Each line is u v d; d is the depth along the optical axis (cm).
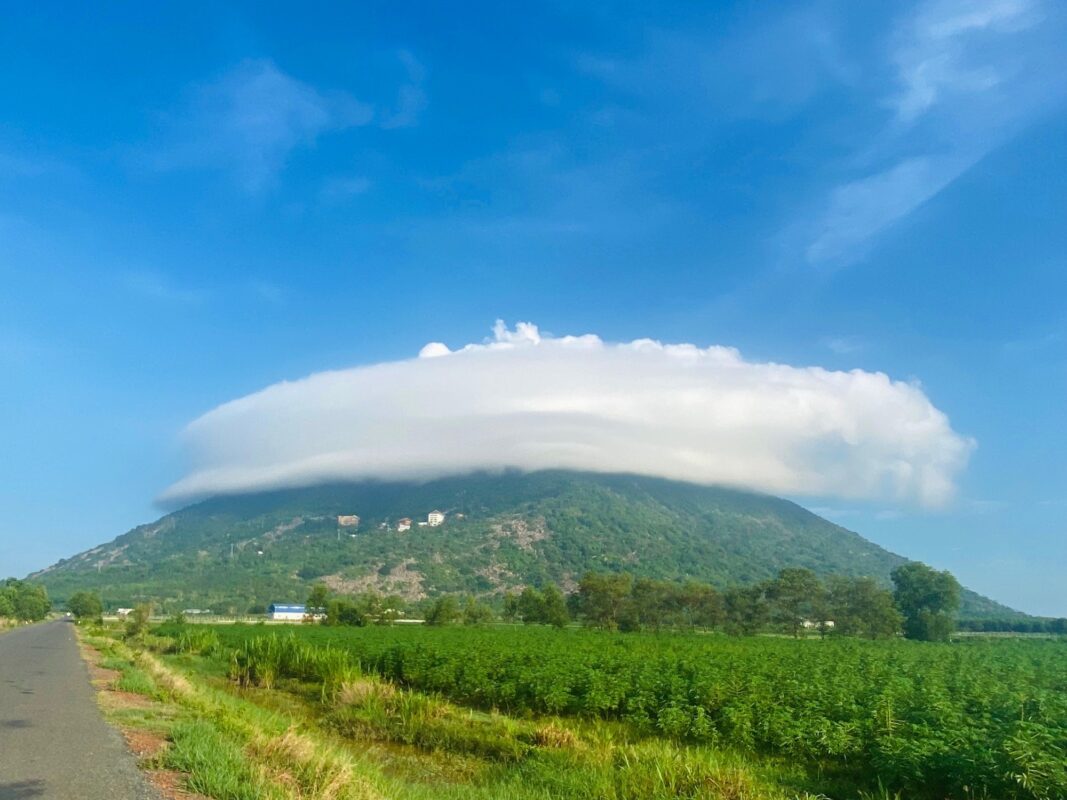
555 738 1994
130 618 8631
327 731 2392
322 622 12225
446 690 3406
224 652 5212
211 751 1387
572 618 13312
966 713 2052
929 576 10819
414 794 1404
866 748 1773
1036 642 8219
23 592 15325
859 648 5406
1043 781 1288
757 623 11538
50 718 1881
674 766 1548
